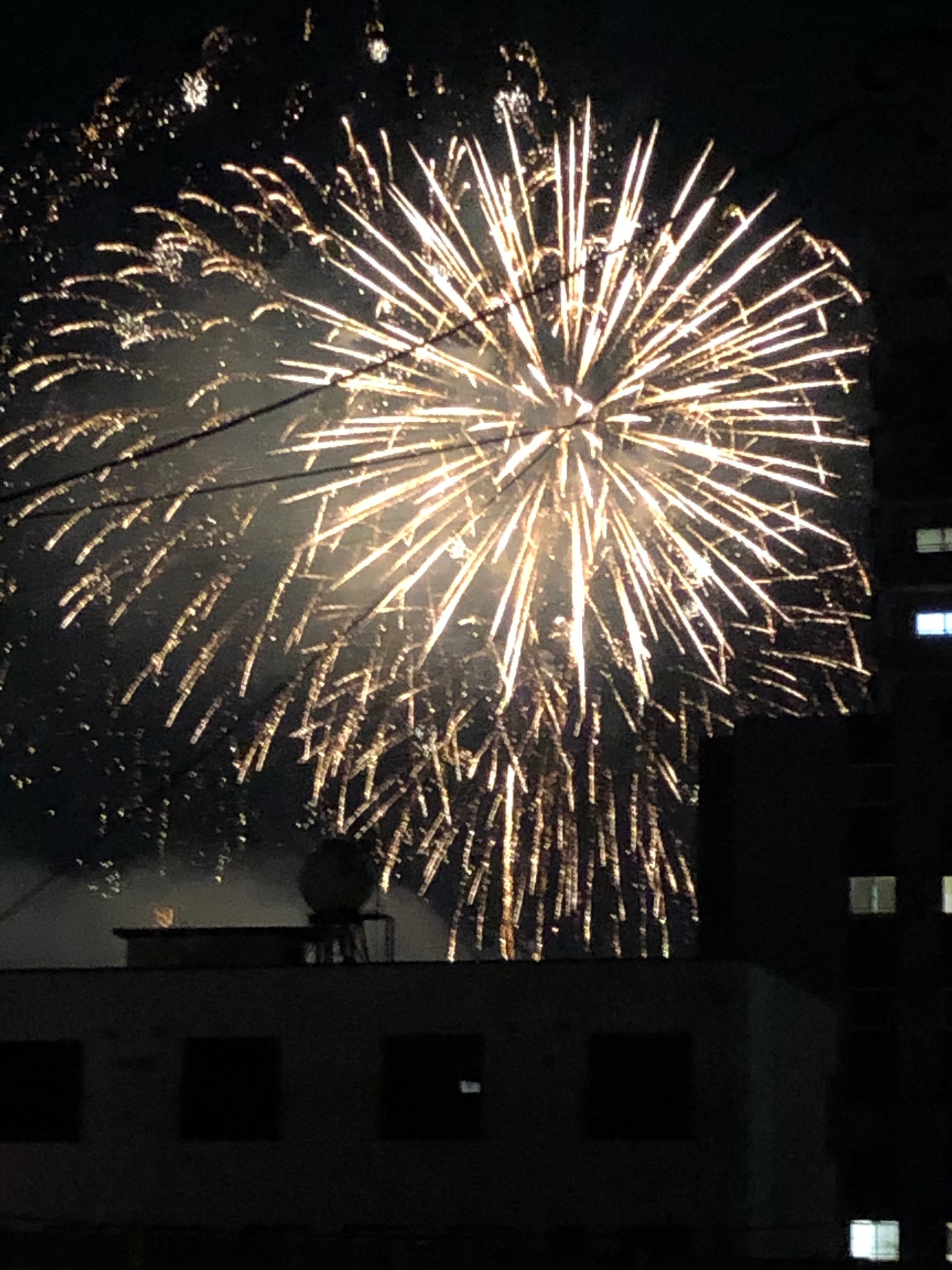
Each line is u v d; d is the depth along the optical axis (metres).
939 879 54.06
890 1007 53.50
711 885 55.44
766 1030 34.47
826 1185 39.56
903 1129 52.72
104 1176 34.00
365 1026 33.84
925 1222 52.03
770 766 55.66
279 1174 33.53
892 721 55.47
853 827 54.97
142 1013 34.53
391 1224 33.03
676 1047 33.00
